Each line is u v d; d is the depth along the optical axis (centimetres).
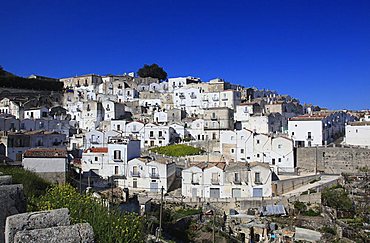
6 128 9956
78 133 11106
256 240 5062
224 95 12938
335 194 6091
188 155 9025
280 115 10669
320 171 8088
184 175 6906
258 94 14875
